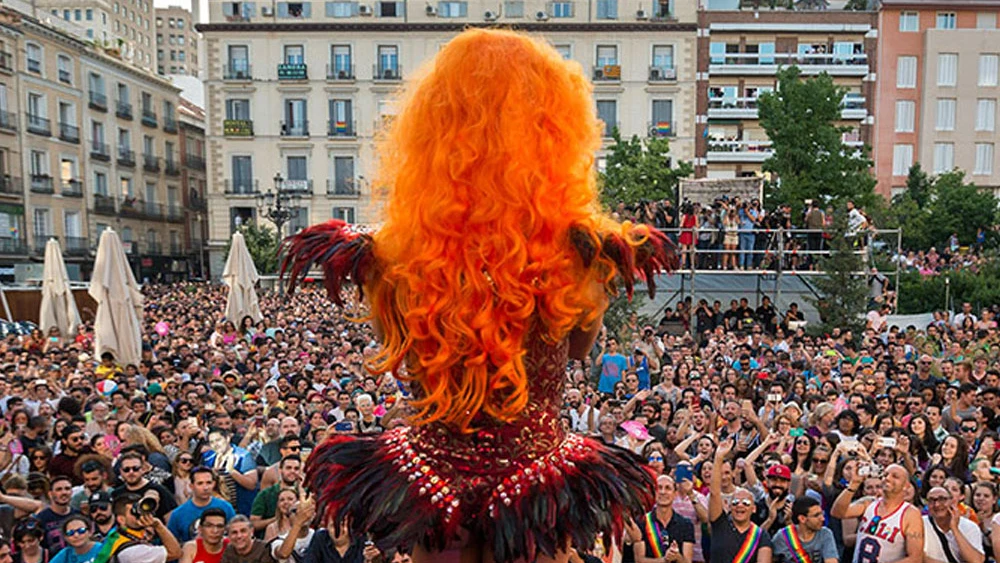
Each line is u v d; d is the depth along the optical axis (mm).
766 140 41750
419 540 1473
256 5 41219
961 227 35594
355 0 41219
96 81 42188
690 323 17609
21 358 11664
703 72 41156
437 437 1496
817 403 8695
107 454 6812
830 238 17141
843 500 6047
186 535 5734
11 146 36438
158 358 13266
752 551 5695
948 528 5410
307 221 41750
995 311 20484
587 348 1526
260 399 9406
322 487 1579
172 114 48688
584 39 40969
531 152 1360
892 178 43062
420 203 1370
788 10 41344
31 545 5500
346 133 41500
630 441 7207
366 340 14953
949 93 42375
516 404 1400
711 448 6922
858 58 42312
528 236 1367
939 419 8172
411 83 1481
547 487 1449
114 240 12258
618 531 1517
